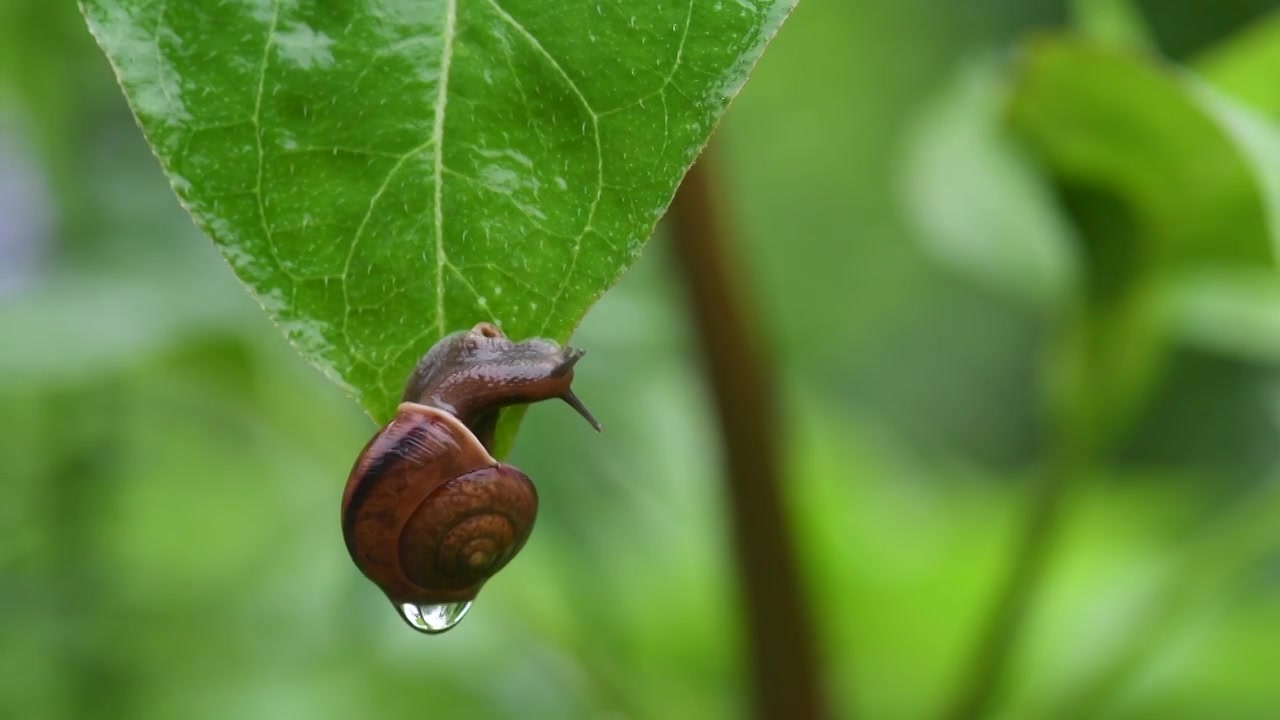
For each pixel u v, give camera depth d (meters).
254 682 0.66
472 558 0.44
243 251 0.41
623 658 0.64
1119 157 0.51
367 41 0.41
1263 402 0.86
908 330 1.79
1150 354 0.53
